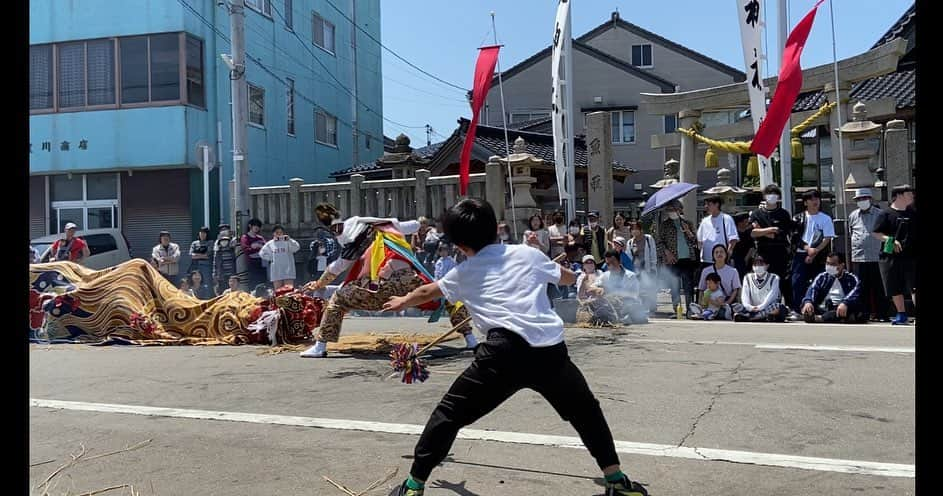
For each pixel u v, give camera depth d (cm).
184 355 841
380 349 840
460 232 367
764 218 1091
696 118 1711
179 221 2112
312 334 936
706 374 655
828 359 707
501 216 1492
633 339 862
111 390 662
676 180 1759
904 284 948
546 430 498
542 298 356
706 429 490
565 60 1460
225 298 951
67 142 2123
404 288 771
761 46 1314
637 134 3266
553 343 344
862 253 1011
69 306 965
